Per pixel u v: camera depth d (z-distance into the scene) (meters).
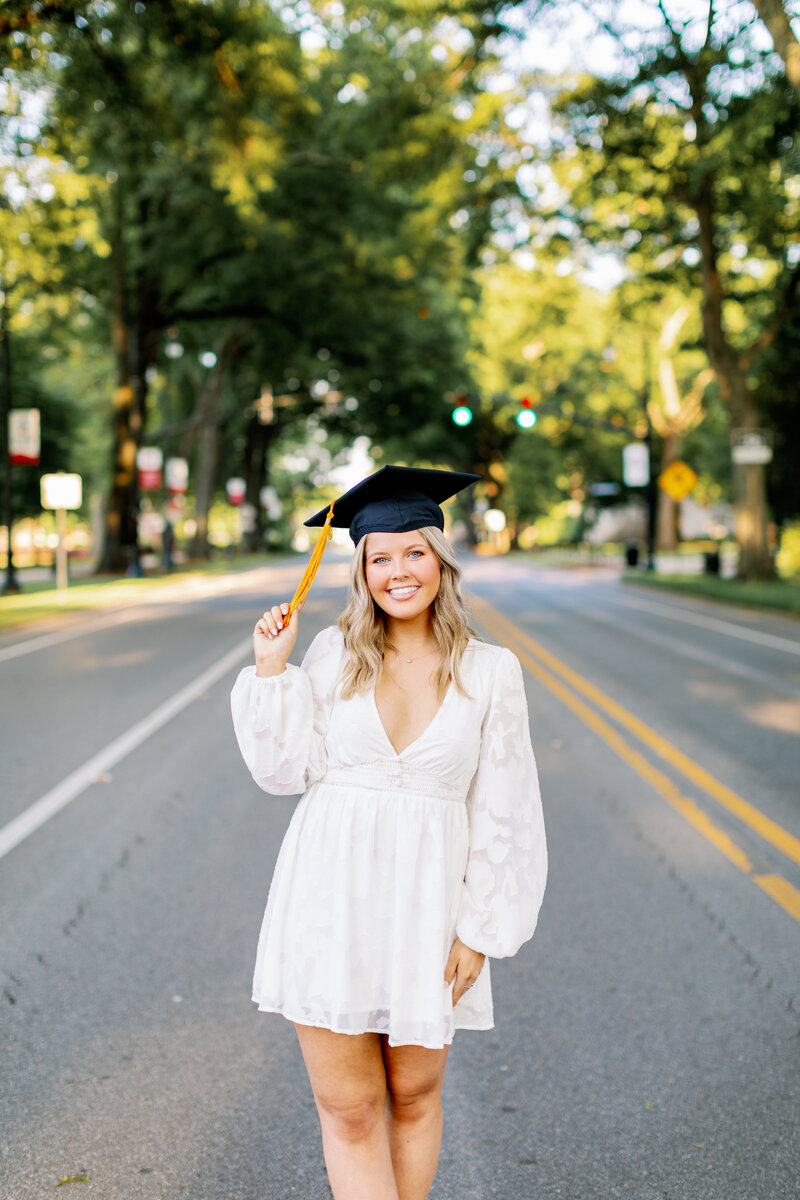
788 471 32.50
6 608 22.78
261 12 17.78
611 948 4.53
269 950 2.33
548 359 56.06
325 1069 2.30
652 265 28.58
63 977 4.27
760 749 8.55
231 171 20.36
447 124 22.98
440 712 2.30
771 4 12.98
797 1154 3.02
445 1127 3.20
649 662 13.91
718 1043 3.69
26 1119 3.23
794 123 18.58
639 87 21.12
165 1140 3.12
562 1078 3.47
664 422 54.53
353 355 37.69
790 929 4.71
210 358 42.81
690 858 5.74
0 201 18.83
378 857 2.27
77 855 5.89
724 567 41.81
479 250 26.44
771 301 29.75
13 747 8.89
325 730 2.34
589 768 7.91
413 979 2.25
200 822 6.55
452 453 64.44
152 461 37.34
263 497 65.81
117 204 29.33
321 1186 2.88
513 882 2.32
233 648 15.76
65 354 39.84
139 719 10.16
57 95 16.55
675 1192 2.85
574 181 25.92
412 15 20.14
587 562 50.03
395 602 2.34
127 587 30.45
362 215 30.88
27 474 49.62
